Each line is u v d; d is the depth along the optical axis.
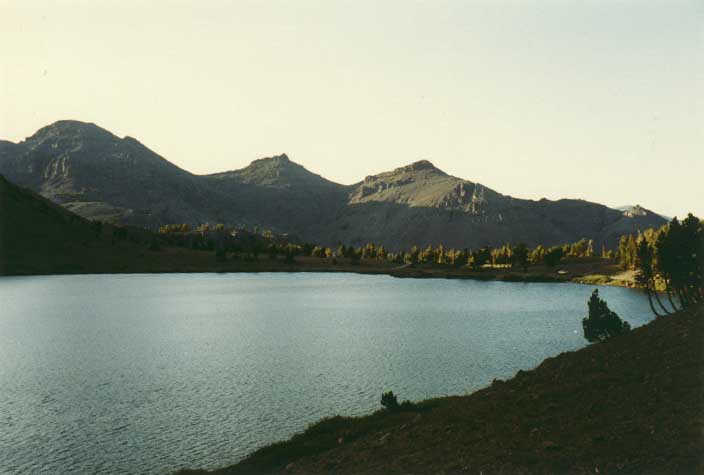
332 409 48.25
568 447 23.02
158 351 78.12
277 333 93.69
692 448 20.23
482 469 22.44
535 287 188.38
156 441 41.38
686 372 28.22
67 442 41.50
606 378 31.30
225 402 51.19
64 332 96.88
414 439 29.69
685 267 56.19
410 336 88.38
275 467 31.17
